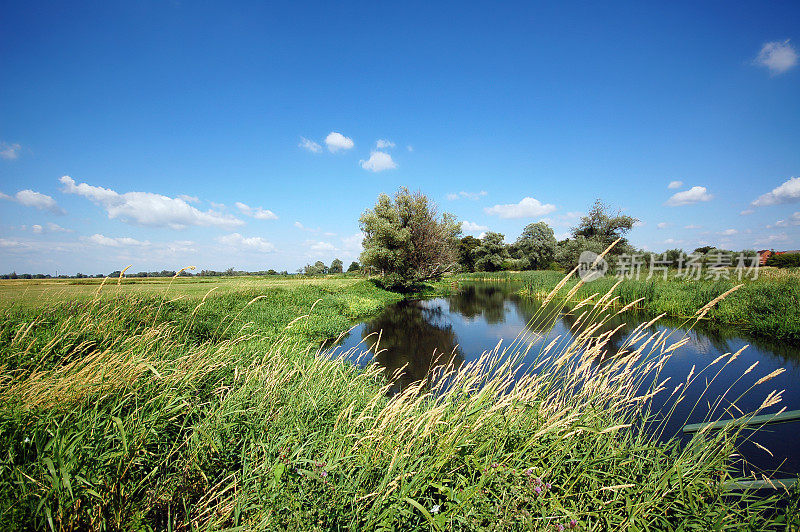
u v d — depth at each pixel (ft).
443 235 109.70
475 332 45.14
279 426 10.32
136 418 9.42
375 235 103.81
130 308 25.62
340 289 84.23
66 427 8.62
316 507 6.77
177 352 17.22
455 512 6.71
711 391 22.15
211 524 6.96
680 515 7.84
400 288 111.24
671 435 15.74
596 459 8.64
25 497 6.40
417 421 9.25
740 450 15.24
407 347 37.17
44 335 17.98
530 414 9.62
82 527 6.72
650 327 42.50
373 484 7.77
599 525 7.59
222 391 12.73
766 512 10.38
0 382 10.79
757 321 38.24
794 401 20.13
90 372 11.44
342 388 15.51
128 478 8.00
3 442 7.95
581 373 11.59
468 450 8.37
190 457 8.66
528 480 7.46
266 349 19.75
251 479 7.94
